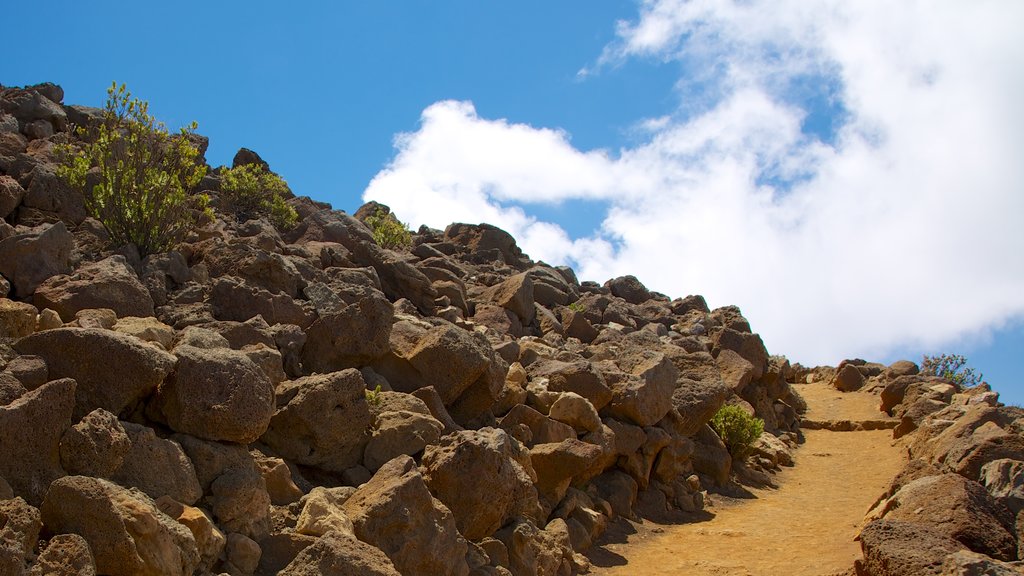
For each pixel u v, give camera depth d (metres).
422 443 10.29
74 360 7.99
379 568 6.83
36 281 10.88
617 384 14.80
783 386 22.59
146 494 7.13
